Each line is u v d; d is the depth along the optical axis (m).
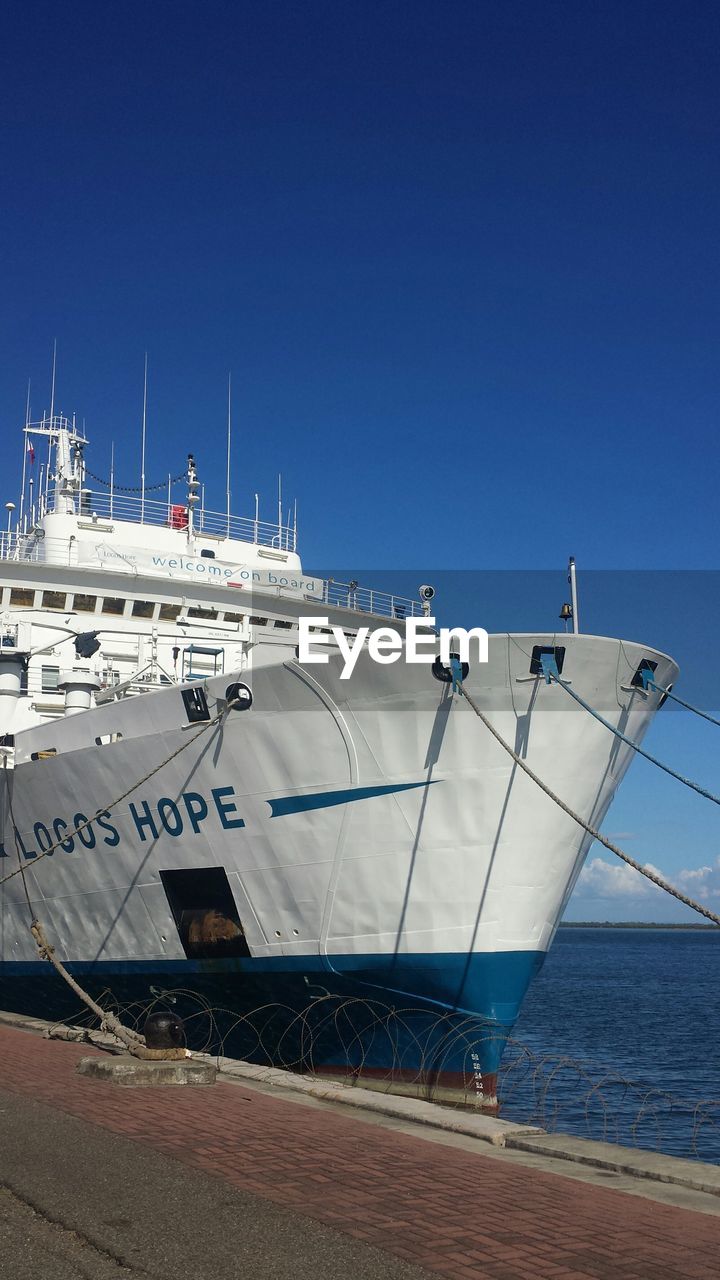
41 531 24.03
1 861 18.00
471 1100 13.16
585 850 13.85
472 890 12.80
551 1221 6.19
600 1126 17.69
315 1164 7.29
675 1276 5.31
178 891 14.87
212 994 14.73
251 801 13.59
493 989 13.00
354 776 12.93
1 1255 5.30
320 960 13.41
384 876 12.98
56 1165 7.01
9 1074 10.88
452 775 12.68
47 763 15.89
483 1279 5.15
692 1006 45.16
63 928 16.66
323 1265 5.25
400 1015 13.42
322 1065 14.27
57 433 25.16
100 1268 5.14
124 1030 12.56
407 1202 6.43
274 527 25.64
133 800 14.83
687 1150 16.23
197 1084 10.64
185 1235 5.62
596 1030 35.03
